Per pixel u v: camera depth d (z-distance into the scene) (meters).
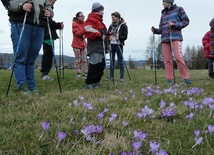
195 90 5.47
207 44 11.07
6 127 2.92
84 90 6.33
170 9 7.98
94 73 6.94
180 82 8.45
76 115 3.42
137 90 6.29
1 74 12.30
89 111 3.69
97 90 6.36
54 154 2.19
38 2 5.44
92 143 2.38
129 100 4.55
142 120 3.23
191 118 3.24
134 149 2.18
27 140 2.44
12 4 5.18
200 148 2.34
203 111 3.62
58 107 3.98
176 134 2.72
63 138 2.32
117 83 8.48
